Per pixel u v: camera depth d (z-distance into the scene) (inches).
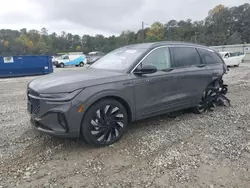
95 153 134.1
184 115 203.9
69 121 126.5
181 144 145.7
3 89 409.7
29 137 157.3
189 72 186.2
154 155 131.8
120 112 146.9
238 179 108.7
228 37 3024.1
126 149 138.9
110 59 182.4
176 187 103.0
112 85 140.6
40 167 120.0
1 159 127.8
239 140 150.9
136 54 165.3
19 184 105.5
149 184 105.2
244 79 484.7
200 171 115.5
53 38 3836.1
